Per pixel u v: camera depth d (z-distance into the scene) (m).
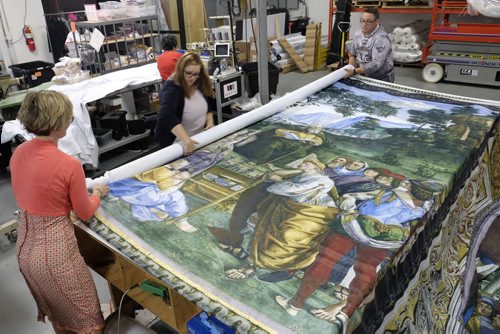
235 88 4.29
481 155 2.50
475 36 5.85
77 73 4.29
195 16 6.71
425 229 1.64
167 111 2.50
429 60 6.35
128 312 2.03
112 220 1.67
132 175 2.04
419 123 2.63
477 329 2.03
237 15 6.25
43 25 6.25
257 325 1.14
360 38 3.56
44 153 1.53
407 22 7.67
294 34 8.16
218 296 1.25
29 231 1.58
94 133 4.30
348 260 1.36
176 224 1.63
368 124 2.64
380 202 1.71
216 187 1.90
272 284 1.28
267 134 2.52
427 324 1.70
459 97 3.18
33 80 5.12
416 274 1.61
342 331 1.10
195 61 2.46
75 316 1.65
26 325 2.32
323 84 3.35
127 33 5.33
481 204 2.72
